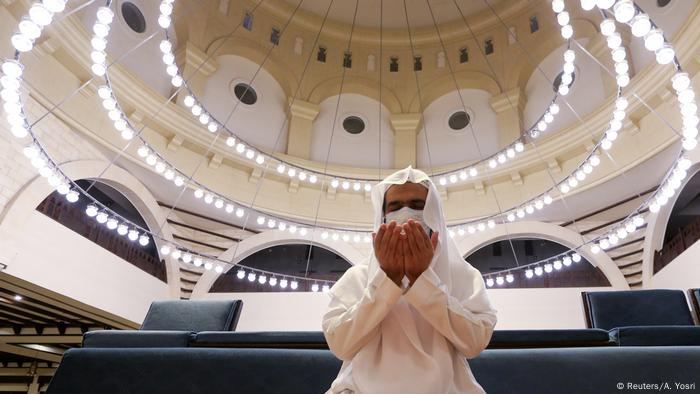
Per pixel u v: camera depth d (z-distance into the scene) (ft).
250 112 36.94
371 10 39.65
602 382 6.53
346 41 41.04
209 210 34.14
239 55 37.47
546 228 33.12
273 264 36.68
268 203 34.96
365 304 3.60
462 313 3.65
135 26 31.60
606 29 12.44
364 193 36.47
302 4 39.50
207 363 7.00
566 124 33.24
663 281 27.55
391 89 39.99
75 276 24.11
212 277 34.19
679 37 24.57
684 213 29.32
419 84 39.86
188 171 32.45
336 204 36.14
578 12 33.86
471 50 39.50
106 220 19.76
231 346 7.66
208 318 10.55
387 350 3.71
